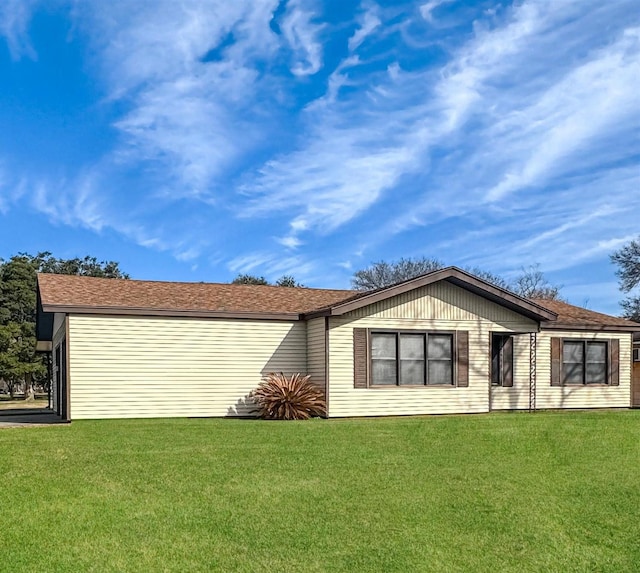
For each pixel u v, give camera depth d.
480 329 17.70
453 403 17.20
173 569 5.25
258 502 7.05
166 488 7.58
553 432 12.55
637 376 23.28
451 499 7.32
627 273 37.00
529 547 5.93
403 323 16.84
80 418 14.99
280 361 17.00
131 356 15.53
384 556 5.60
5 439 11.12
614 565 5.58
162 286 18.69
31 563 5.29
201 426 13.36
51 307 14.75
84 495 7.23
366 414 16.27
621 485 8.12
